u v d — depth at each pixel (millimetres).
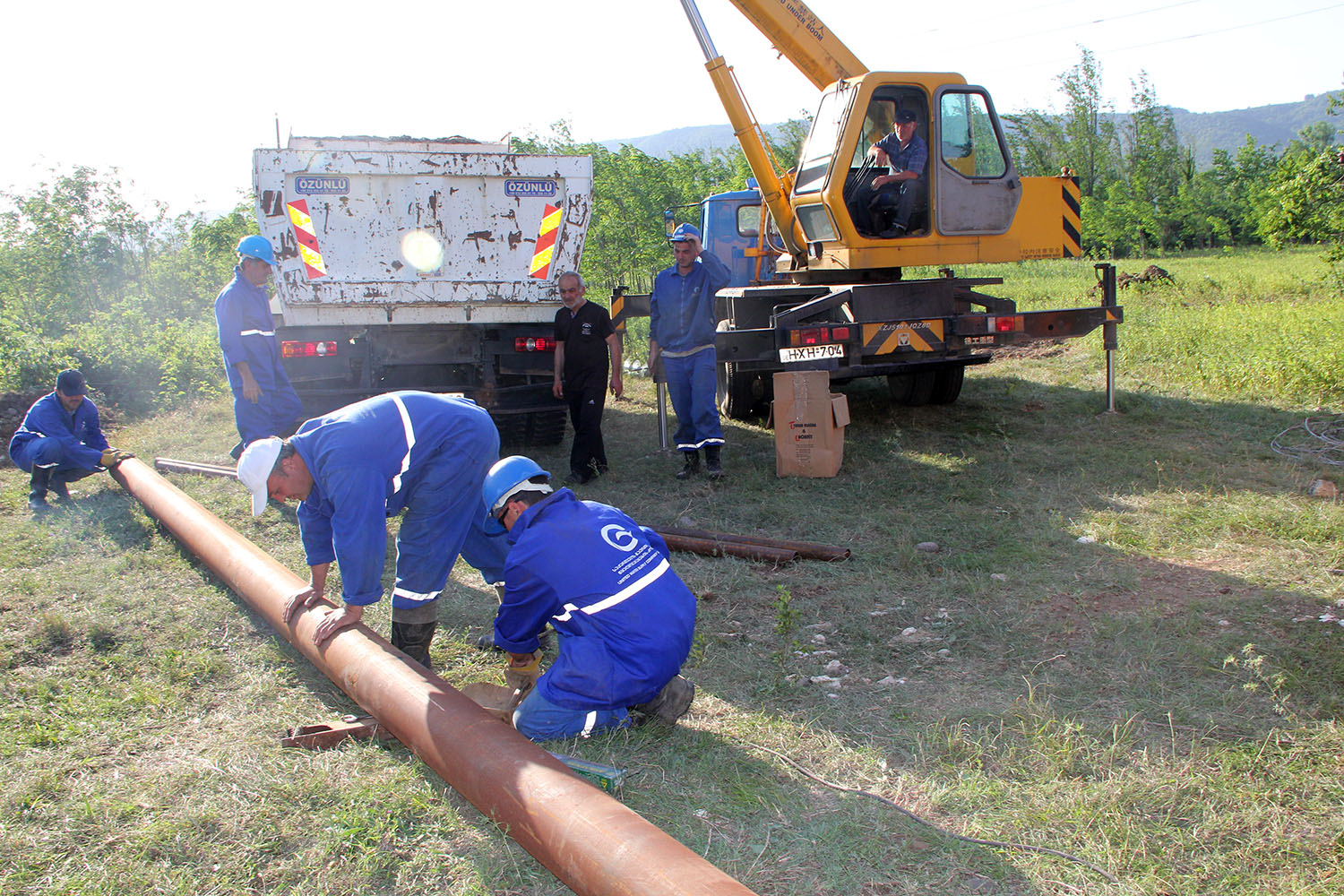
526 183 7445
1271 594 4363
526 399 7754
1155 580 4648
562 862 2367
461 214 7344
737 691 3723
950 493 6227
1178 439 7234
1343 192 14570
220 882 2604
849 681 3787
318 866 2680
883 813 2865
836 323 7020
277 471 3322
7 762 3221
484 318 7602
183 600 4648
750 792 2980
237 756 3227
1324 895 2428
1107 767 3041
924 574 4918
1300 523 5168
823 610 4527
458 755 2805
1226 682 3590
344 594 3451
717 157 24797
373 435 3357
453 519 3627
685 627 3268
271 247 6328
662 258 18781
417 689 3115
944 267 8883
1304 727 3227
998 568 4930
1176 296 14695
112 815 2902
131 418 9945
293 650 4094
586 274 19438
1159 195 43812
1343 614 4090
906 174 7211
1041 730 3236
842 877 2590
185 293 18484
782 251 9469
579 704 3209
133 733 3414
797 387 6734
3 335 10867
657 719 3416
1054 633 4117
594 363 6859
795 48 7703
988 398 9203
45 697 3693
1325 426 7246
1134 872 2568
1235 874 2533
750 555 5207
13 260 18438
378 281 7254
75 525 5883
